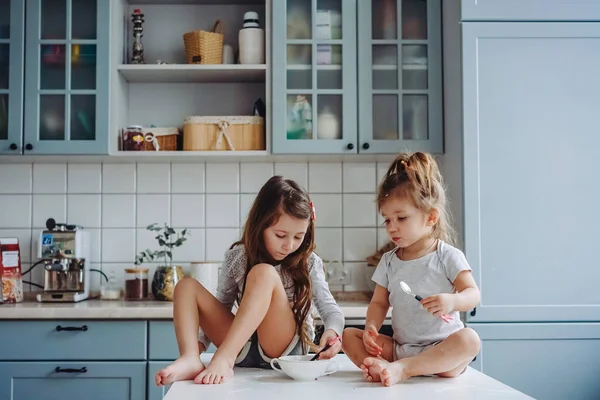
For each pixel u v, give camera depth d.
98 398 2.58
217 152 2.93
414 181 1.69
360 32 2.94
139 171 3.20
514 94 2.68
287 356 1.70
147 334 2.60
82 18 2.94
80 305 2.74
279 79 2.91
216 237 3.19
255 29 3.02
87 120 2.90
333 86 2.95
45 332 2.60
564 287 2.63
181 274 2.99
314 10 2.95
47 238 2.96
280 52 2.92
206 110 3.24
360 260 3.20
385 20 2.97
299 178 3.22
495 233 2.64
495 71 2.69
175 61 3.25
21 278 2.95
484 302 2.61
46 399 2.58
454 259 1.71
